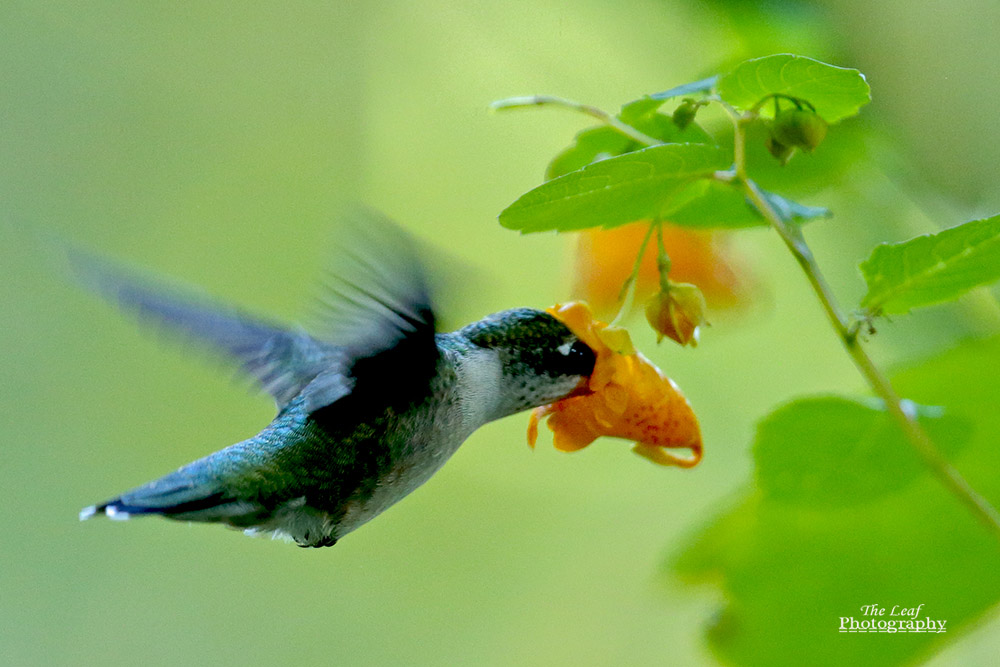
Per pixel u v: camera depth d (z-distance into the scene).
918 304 3.94
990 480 4.75
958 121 5.46
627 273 5.62
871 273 3.88
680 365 7.87
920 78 5.55
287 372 4.83
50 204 8.73
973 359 4.61
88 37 9.09
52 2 9.09
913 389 4.70
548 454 8.93
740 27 5.77
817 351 7.74
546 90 7.18
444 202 8.41
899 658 4.86
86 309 9.07
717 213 4.77
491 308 8.13
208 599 8.75
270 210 8.74
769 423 4.45
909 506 4.68
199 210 8.81
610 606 8.45
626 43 6.58
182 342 4.64
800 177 5.34
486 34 7.71
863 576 4.86
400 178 8.54
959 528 4.71
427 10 8.41
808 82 3.93
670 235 5.62
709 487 7.87
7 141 8.78
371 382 4.46
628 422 4.48
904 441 4.40
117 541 8.78
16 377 8.80
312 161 8.62
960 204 5.43
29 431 8.68
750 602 4.93
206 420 9.05
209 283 8.68
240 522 4.50
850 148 5.35
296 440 4.60
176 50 9.03
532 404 4.62
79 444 8.82
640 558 8.54
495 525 8.77
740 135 3.98
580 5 6.60
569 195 3.87
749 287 5.84
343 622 8.62
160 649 8.51
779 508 4.69
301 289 8.56
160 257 8.52
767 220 4.24
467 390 4.56
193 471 4.52
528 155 8.45
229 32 9.05
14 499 8.62
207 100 8.93
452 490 8.85
